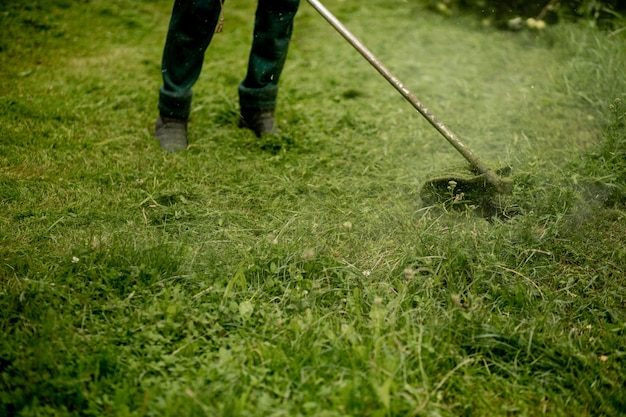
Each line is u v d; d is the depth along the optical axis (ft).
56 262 10.19
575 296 10.12
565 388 8.54
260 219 11.98
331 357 8.49
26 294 9.27
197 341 8.80
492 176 11.61
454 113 16.38
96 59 19.22
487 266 10.33
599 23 19.36
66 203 11.96
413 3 23.89
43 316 8.83
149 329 8.92
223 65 19.25
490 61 19.30
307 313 9.10
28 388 7.75
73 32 20.85
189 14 13.24
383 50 20.35
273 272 10.14
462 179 11.62
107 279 9.73
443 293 9.92
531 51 19.69
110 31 21.29
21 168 13.01
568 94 16.62
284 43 14.32
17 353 8.29
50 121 15.02
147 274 9.93
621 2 19.81
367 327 9.00
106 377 8.18
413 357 8.50
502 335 9.02
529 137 15.08
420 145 14.87
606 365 8.85
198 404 7.57
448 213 11.48
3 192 11.94
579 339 9.15
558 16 20.40
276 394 7.99
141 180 12.74
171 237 11.32
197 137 14.90
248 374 8.12
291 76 18.66
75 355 8.37
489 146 14.75
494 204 11.90
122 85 17.53
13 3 21.61
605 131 14.49
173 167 13.44
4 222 11.12
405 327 8.96
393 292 10.07
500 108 16.49
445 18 22.61
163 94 14.20
